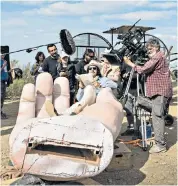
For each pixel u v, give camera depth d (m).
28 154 4.63
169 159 6.44
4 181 5.12
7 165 5.88
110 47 7.53
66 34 6.16
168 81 6.72
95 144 4.59
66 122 4.66
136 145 7.15
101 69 7.16
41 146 4.86
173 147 7.14
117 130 5.26
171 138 7.85
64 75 7.65
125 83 7.81
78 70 7.82
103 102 5.49
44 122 4.67
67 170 4.59
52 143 4.61
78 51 11.20
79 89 6.74
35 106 5.71
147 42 6.74
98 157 4.62
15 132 4.73
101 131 4.63
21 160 4.62
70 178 4.66
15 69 15.40
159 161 6.33
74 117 4.72
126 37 7.34
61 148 4.88
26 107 5.48
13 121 9.59
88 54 7.85
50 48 7.99
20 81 14.89
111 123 5.12
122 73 7.74
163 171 5.87
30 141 4.62
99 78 6.94
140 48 7.34
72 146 4.59
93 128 4.64
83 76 6.73
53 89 6.12
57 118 4.70
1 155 6.46
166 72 6.69
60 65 7.89
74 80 7.75
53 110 5.73
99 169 4.58
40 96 5.79
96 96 5.72
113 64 7.26
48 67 8.04
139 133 7.38
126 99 7.24
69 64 7.93
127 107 7.64
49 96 5.84
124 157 6.12
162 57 6.66
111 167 5.89
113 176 5.61
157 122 6.77
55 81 6.23
